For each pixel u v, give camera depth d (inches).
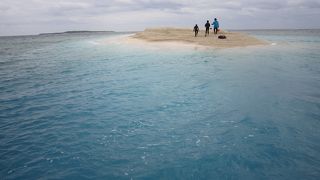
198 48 1414.9
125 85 690.8
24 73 918.4
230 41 1643.7
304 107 497.7
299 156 331.6
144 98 573.9
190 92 609.9
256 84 668.1
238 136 386.9
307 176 294.4
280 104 516.4
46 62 1200.2
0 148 366.9
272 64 960.9
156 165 319.6
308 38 2807.6
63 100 577.0
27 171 314.2
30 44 3243.1
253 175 296.7
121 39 2297.0
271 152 341.7
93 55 1363.2
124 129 419.5
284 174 297.9
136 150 354.6
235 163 319.3
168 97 576.4
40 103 561.0
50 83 745.6
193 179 292.0
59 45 2546.8
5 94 636.1
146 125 432.5
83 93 627.8
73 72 904.3
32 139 392.8
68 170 314.2
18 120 467.8
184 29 2180.1
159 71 861.2
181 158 333.1
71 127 432.1
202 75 785.6
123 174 304.0
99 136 397.1
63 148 364.2
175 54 1245.1
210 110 491.8
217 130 408.2
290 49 1459.2
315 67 896.9
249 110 487.5
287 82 685.3
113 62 1082.1
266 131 400.8
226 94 587.5
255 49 1419.8
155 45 1603.1
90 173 307.6
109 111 500.4
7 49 2327.8
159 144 369.1
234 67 906.7
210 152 345.1
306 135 385.7
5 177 303.6
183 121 445.1
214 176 296.0
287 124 423.5
